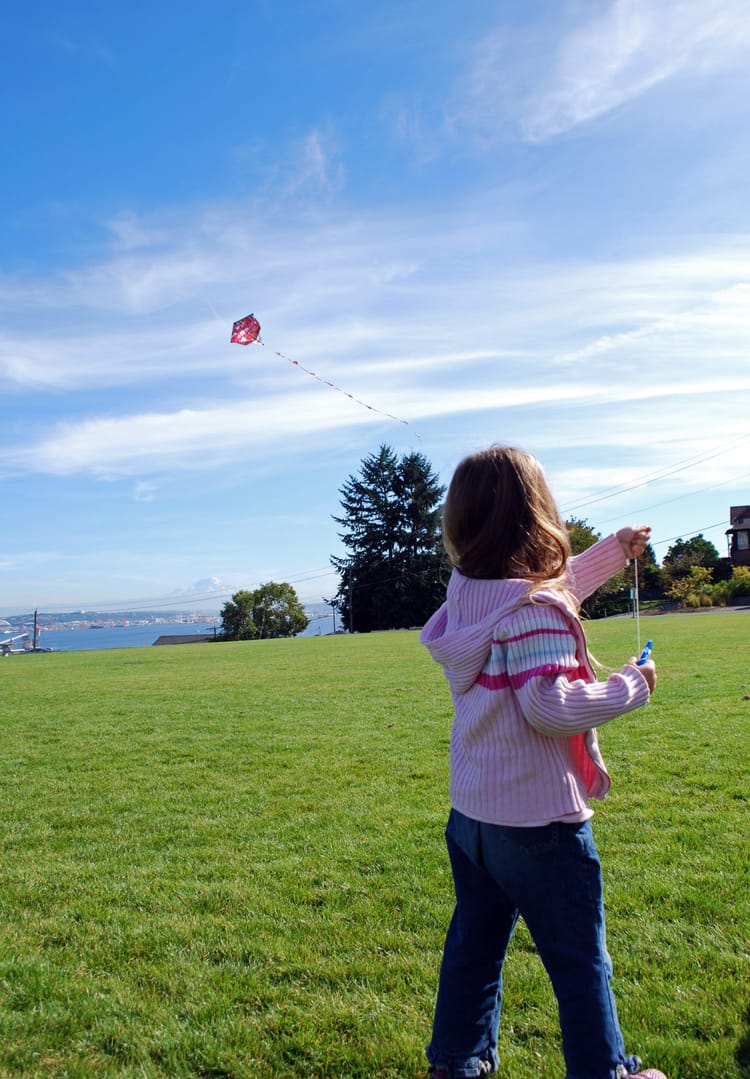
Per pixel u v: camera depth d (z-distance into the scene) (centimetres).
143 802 614
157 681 1673
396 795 598
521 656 199
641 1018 273
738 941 324
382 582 6044
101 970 327
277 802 595
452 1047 223
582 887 200
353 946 340
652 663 210
